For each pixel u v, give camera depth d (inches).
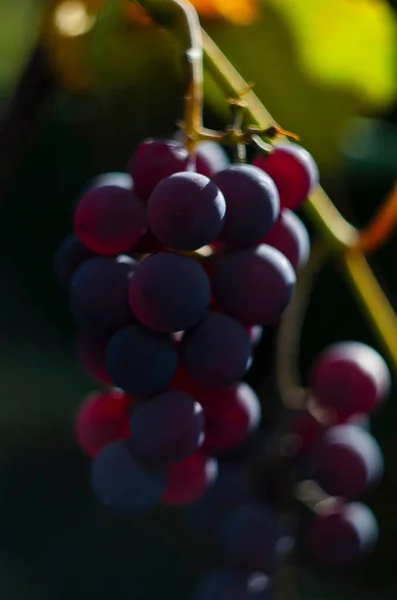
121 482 18.8
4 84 32.2
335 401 21.3
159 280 17.8
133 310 18.1
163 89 27.3
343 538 21.8
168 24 18.8
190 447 18.5
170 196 17.6
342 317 49.3
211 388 18.4
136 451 18.8
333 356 21.6
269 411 21.6
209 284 18.1
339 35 23.7
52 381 53.8
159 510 47.4
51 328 57.5
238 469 21.8
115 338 18.4
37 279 57.8
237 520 21.6
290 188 18.7
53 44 21.7
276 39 23.6
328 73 24.1
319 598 41.4
